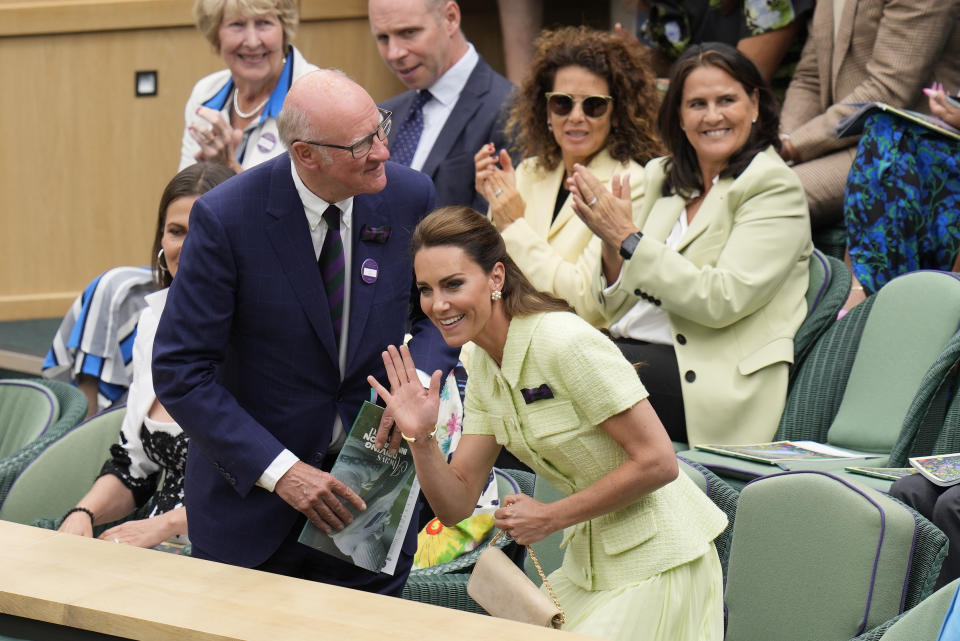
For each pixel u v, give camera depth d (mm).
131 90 27172
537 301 10469
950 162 17672
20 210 27562
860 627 11141
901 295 15930
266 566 11102
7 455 17422
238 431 10695
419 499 11703
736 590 12148
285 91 20391
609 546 10688
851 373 16062
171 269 15109
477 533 13352
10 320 27406
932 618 9102
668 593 10562
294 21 20422
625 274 16359
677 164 17234
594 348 10141
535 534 10344
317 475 10625
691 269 16125
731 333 16469
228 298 10742
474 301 10203
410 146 20516
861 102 19844
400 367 10375
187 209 14859
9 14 26969
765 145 16828
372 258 11148
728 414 16156
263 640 7801
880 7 20062
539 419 10484
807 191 19891
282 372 10969
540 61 18516
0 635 8625
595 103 18141
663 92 21281
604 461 10523
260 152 20375
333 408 11133
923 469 12961
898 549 11133
